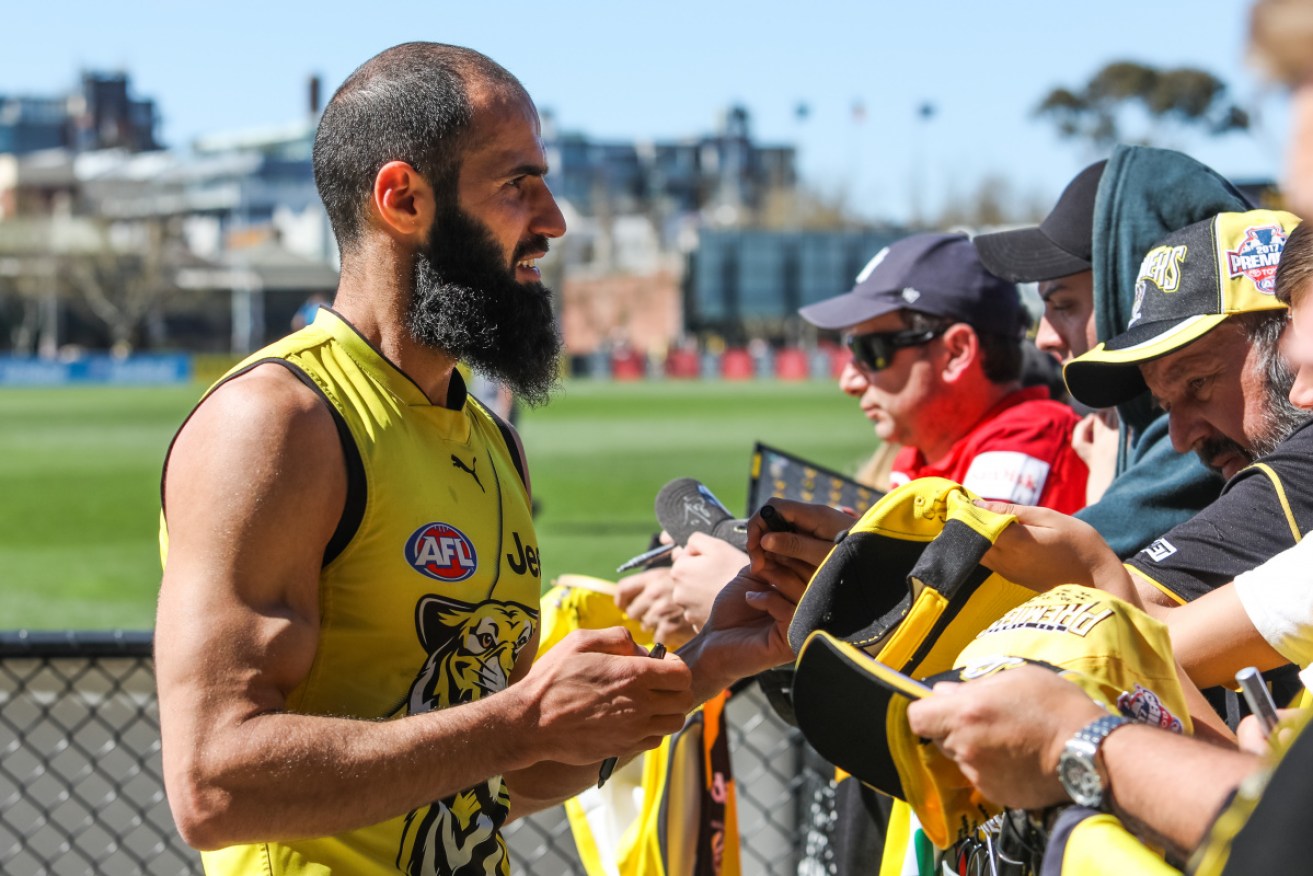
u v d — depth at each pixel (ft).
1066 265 10.44
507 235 6.69
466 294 6.59
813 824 11.63
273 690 5.89
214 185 400.67
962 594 5.95
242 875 6.32
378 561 6.28
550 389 7.17
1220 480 8.36
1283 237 7.41
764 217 328.90
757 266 254.88
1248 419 7.46
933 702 4.94
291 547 6.01
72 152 528.63
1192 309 7.48
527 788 7.75
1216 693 7.36
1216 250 7.48
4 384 190.90
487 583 6.70
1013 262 10.82
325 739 5.77
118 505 52.65
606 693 6.00
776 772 13.23
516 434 7.69
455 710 6.03
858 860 8.25
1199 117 190.70
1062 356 11.09
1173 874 4.25
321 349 6.48
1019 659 5.17
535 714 6.03
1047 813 4.99
